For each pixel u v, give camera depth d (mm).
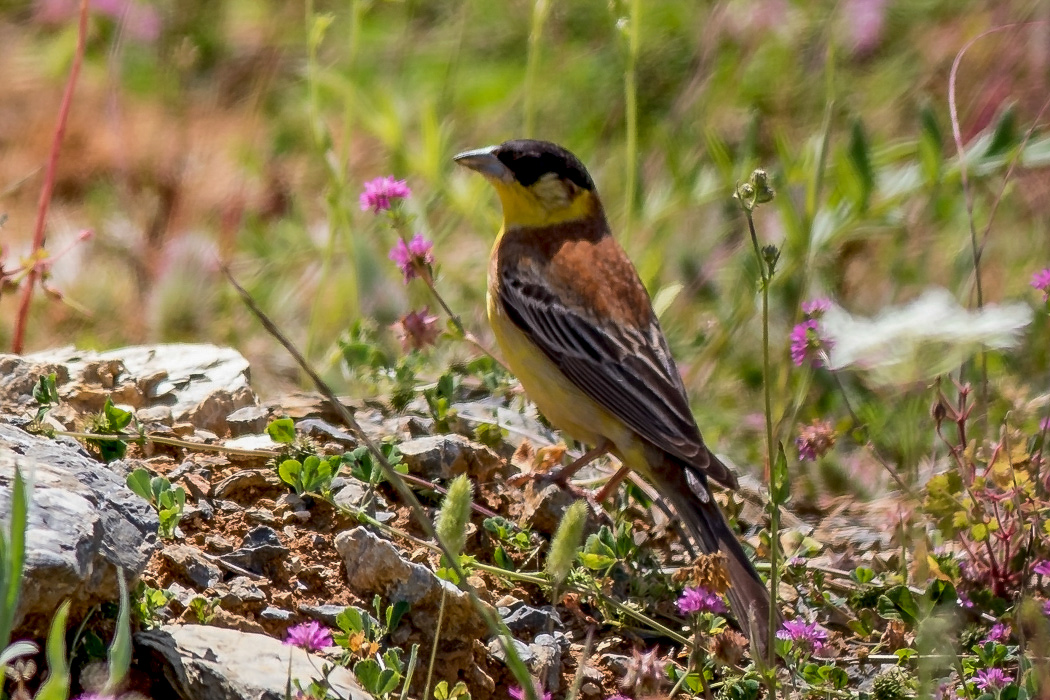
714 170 15859
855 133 12789
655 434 10008
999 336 6055
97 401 9836
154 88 19297
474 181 14281
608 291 10789
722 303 14625
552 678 8117
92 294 15094
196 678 6812
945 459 11477
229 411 10227
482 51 19547
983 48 17781
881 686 7688
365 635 7617
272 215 17438
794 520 10742
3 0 21172
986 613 8945
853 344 6207
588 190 11438
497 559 8984
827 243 12898
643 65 18594
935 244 15328
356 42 13852
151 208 17047
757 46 18125
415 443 9844
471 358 12922
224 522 8648
